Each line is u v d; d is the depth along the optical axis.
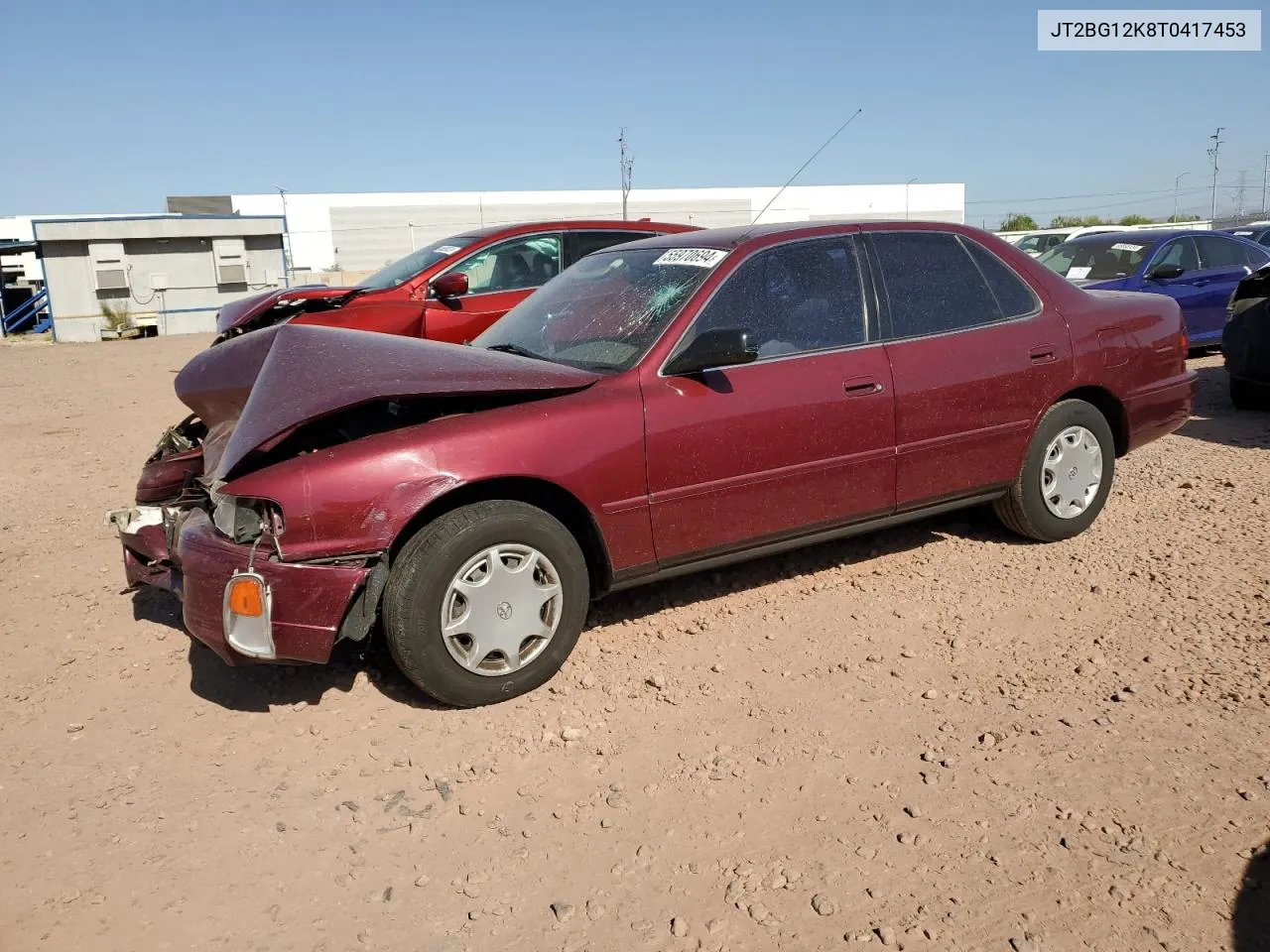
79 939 2.71
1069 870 2.81
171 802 3.34
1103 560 5.02
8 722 3.93
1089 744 3.41
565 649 3.95
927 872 2.83
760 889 2.80
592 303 4.66
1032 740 3.46
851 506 4.56
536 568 3.85
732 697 3.85
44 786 3.46
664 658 4.18
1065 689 3.79
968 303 4.90
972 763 3.34
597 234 8.70
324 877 2.94
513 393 3.89
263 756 3.60
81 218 28.22
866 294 4.64
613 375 4.07
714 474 4.17
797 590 4.83
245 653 3.53
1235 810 3.03
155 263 29.14
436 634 3.66
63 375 16.80
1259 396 8.47
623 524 4.01
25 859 3.06
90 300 28.62
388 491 3.57
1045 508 5.16
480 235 8.54
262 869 2.98
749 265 4.42
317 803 3.30
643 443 3.99
